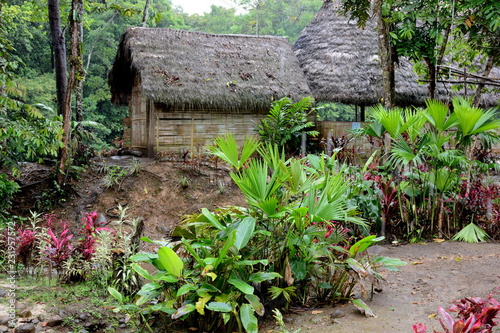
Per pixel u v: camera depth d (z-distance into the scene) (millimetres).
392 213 6484
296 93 12750
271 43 14117
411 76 13711
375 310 3891
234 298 3520
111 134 30484
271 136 12055
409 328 3389
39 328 3514
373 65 13578
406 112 6562
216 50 12977
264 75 12852
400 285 4551
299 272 3898
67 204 8828
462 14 8648
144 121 12367
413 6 8516
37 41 24766
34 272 5035
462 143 6336
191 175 9594
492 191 6594
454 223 6516
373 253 5758
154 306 3443
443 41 9141
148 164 10164
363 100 13062
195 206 8719
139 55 11711
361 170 6500
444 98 13508
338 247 4152
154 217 8523
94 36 27172
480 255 5297
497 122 5941
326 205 3875
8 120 7262
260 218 4066
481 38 8914
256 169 3893
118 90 14539
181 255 4168
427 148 6387
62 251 4602
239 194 9070
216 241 3859
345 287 4211
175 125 11938
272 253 4012
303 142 12086
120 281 4473
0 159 8008
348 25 14516
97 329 3734
